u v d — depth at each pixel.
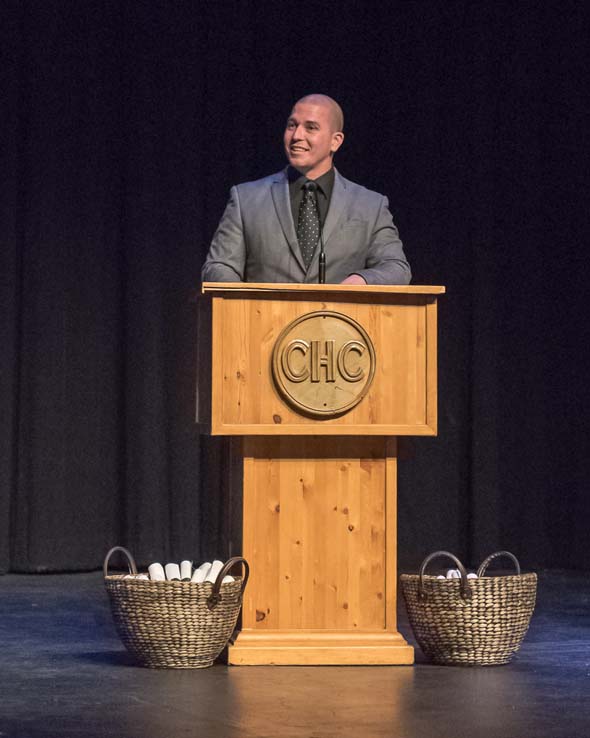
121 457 7.82
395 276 4.33
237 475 4.44
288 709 3.47
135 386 7.77
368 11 8.27
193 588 4.08
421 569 4.24
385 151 8.25
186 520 7.81
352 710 3.46
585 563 8.35
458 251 8.31
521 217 8.39
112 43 7.82
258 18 8.09
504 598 4.20
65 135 7.69
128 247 7.80
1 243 7.58
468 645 4.20
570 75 8.39
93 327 7.75
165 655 4.10
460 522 8.33
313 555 4.31
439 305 8.30
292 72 8.16
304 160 4.45
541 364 8.40
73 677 3.98
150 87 7.84
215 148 8.00
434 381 4.25
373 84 8.27
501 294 8.36
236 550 4.44
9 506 7.59
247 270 4.48
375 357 4.20
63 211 7.68
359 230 4.45
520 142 8.39
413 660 4.27
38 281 7.62
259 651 4.21
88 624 5.36
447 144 8.30
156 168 7.84
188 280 7.88
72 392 7.71
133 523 7.75
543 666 4.25
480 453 8.26
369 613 4.33
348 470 4.34
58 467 7.62
